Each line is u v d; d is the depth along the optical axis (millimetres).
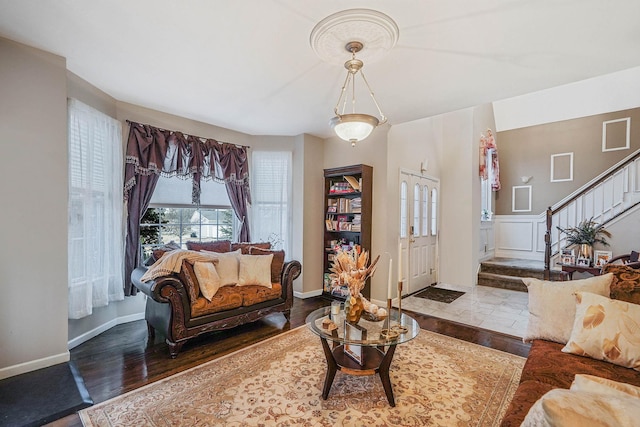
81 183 2863
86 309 2873
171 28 2051
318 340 3021
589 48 2211
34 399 1996
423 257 5148
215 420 1840
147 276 2746
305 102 3379
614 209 5324
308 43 2201
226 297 3041
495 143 6824
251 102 3400
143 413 1899
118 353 2738
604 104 6012
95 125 3037
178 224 4031
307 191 4738
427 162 5215
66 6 1842
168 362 2568
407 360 2598
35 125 2367
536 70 2562
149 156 3590
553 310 1958
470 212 5297
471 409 1932
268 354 2711
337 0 1739
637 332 1599
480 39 2105
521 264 5605
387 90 2994
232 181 4367
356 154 4570
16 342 2285
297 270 3725
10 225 2260
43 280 2410
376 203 4340
